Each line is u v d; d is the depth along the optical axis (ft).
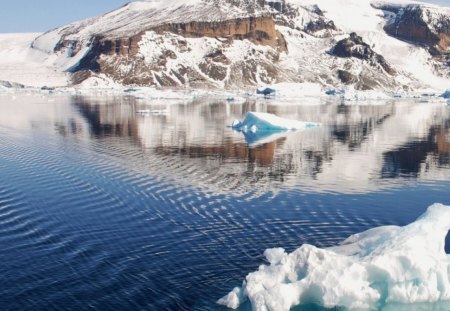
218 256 63.98
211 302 51.83
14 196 93.04
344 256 51.85
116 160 136.05
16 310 50.26
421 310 49.47
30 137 183.52
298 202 91.86
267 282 49.90
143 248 66.69
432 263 50.16
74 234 72.18
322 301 49.11
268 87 592.60
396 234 53.42
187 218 80.53
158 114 300.61
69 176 111.55
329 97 586.45
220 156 147.74
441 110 361.71
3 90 652.89
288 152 156.66
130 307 50.96
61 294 53.52
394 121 267.59
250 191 100.63
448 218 53.62
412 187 106.73
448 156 149.89
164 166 128.57
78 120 254.06
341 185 107.96
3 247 66.74
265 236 72.28
